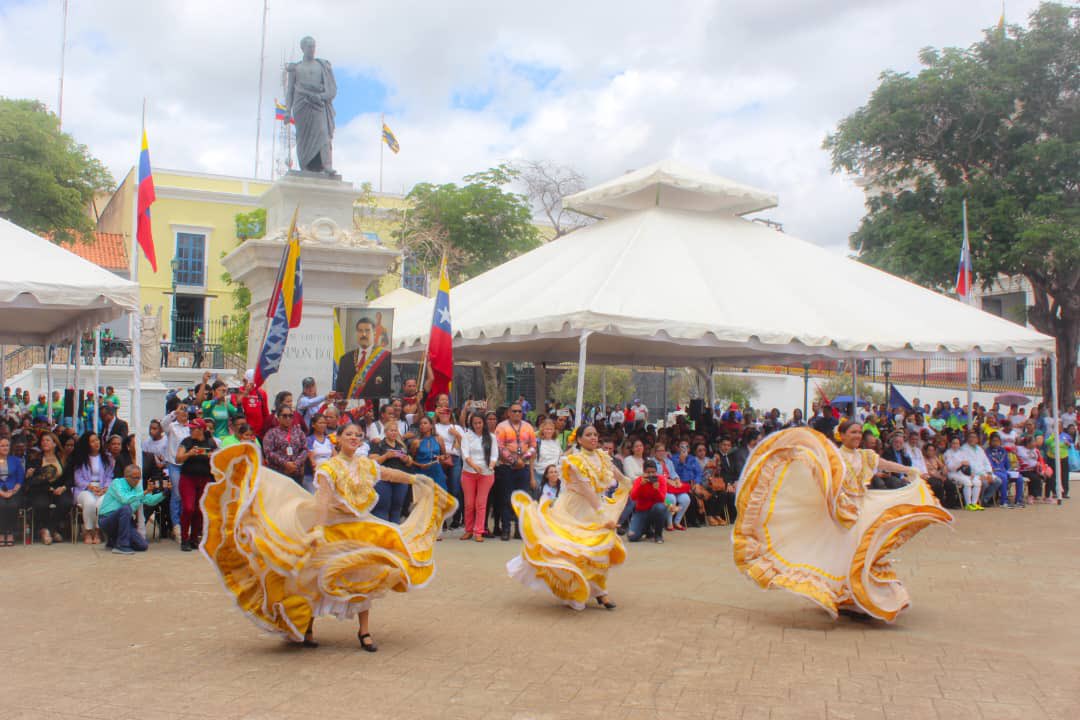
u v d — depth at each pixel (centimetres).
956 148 2619
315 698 515
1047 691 541
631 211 1733
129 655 609
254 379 1140
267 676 559
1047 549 1123
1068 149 2405
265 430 1130
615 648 636
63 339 1541
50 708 495
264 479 596
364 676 561
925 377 3397
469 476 1157
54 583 852
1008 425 1814
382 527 607
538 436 1295
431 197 3209
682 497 1279
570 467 764
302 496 612
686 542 1161
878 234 2681
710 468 1351
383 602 785
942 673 578
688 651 629
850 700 520
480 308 1436
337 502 595
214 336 3728
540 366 1981
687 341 1227
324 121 1648
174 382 2984
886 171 2797
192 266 3850
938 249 2453
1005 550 1115
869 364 3628
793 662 603
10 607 754
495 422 1173
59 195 2908
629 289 1270
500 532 1177
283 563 580
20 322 1462
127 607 755
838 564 707
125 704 503
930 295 1609
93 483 1087
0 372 2005
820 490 716
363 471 611
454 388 3019
